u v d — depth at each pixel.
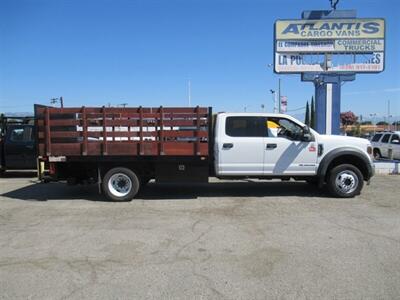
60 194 11.48
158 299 4.48
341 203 9.84
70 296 4.60
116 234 7.18
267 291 4.67
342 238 6.81
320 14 16.91
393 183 13.38
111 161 10.19
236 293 4.62
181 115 10.05
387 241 6.62
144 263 5.66
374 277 5.06
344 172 10.46
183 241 6.71
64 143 10.14
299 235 7.01
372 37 16.84
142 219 8.30
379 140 23.27
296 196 10.79
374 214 8.62
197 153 10.09
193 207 9.47
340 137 10.52
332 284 4.85
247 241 6.67
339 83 17.16
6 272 5.38
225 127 10.34
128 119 10.05
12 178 15.52
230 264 5.58
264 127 10.40
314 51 16.98
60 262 5.74
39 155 10.21
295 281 4.95
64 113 10.09
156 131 10.07
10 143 15.27
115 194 10.28
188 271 5.33
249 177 10.50
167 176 10.39
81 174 10.66
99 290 4.75
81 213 8.94
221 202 10.05
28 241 6.79
